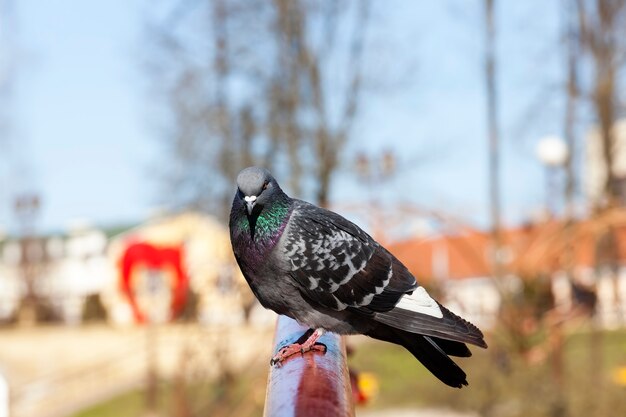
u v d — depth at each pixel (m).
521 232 13.91
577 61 18.69
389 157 17.03
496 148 16.92
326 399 2.73
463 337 4.29
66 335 27.64
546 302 11.63
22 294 36.88
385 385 15.83
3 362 25.83
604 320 15.88
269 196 4.61
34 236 37.38
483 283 12.62
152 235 22.77
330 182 18.30
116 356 25.03
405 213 11.70
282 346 4.33
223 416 14.95
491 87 17.39
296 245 4.59
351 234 4.72
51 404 22.53
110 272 33.34
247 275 4.70
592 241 14.25
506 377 13.21
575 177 17.78
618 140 18.83
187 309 16.45
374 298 4.58
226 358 15.25
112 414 20.44
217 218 18.80
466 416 14.69
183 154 18.72
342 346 4.49
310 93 18.50
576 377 13.64
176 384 15.97
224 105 18.58
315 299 4.61
